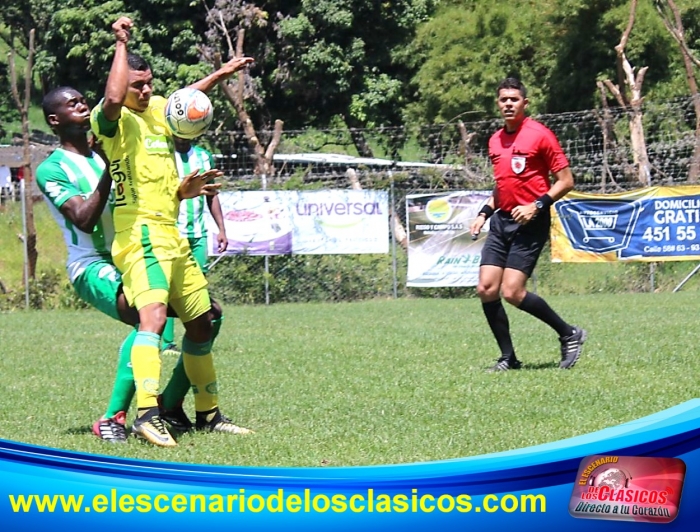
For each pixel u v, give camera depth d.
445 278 30.02
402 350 16.64
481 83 48.59
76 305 30.44
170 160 9.82
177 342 19.14
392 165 46.75
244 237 30.05
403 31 54.41
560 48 47.38
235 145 42.16
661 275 30.41
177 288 9.97
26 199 32.12
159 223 9.69
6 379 14.21
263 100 51.69
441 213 29.91
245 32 51.53
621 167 34.16
